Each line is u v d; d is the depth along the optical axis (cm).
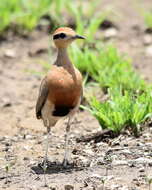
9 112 1559
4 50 1994
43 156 1218
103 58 1692
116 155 1162
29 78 1794
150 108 1309
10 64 1898
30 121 1484
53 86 1092
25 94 1680
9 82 1767
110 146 1233
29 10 2102
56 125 1442
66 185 991
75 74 1104
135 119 1276
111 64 1673
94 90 1605
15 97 1662
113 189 973
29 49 1988
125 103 1306
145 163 1101
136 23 2155
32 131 1416
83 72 1678
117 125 1281
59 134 1379
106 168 1091
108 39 2030
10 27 2114
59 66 1106
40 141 1327
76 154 1212
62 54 1110
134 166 1091
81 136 1311
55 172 1112
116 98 1330
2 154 1248
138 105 1289
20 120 1496
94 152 1209
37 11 2103
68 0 2095
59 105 1106
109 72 1616
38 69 1847
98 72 1636
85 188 991
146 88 1454
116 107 1303
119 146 1222
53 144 1298
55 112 1120
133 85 1512
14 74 1825
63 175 1084
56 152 1239
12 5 2108
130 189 969
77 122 1460
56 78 1094
